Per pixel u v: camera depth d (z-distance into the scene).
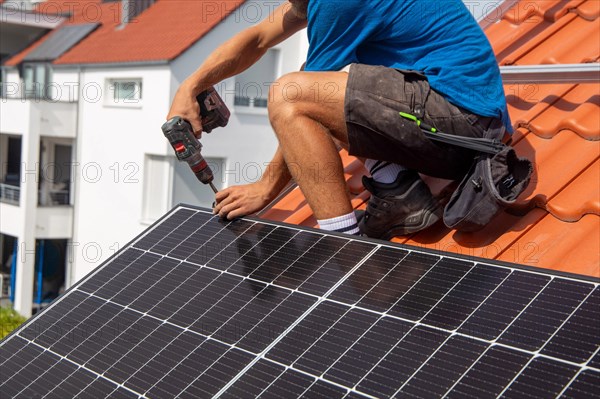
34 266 29.98
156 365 3.80
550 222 4.53
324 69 4.66
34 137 28.11
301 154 4.45
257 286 4.14
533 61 6.34
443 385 3.11
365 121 4.32
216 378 3.58
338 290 3.87
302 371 3.44
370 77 4.32
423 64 4.43
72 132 28.42
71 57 29.22
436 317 3.46
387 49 4.55
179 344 3.89
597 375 2.89
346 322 3.64
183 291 4.32
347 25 4.46
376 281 3.83
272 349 3.64
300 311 3.82
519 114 5.71
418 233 4.87
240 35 5.26
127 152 26.58
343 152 6.58
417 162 4.48
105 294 4.57
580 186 4.66
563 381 2.92
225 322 3.94
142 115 26.02
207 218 5.08
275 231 4.63
